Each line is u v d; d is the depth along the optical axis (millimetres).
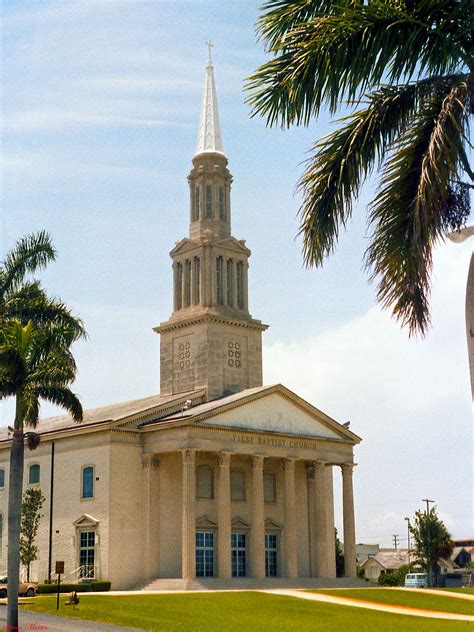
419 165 19484
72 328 48500
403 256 19562
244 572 81750
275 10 20281
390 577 114125
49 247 50281
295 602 60500
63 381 45625
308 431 85938
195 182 95188
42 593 69375
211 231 92625
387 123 19875
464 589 76500
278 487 87188
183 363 90000
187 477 75562
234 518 81688
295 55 19359
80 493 79875
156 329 92875
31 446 49625
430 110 19266
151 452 78812
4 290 49750
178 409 83250
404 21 18781
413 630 46812
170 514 79375
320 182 20141
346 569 86438
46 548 82000
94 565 76750
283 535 85688
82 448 81000
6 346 44531
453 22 19047
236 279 92562
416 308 20453
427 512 124062
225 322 89250
